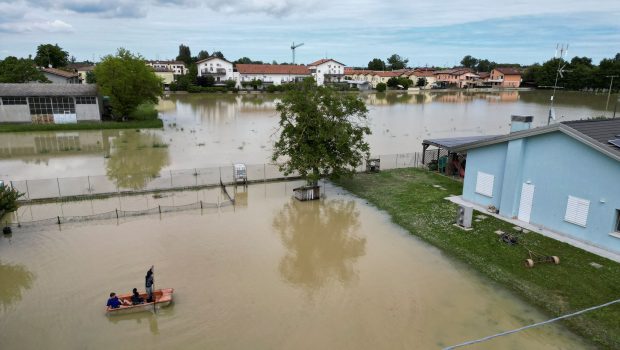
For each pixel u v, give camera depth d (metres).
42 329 14.76
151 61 154.12
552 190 21.69
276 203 28.23
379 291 17.36
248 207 27.44
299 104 27.92
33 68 81.81
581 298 16.28
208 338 14.25
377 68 194.38
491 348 13.80
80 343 14.01
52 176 33.59
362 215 26.12
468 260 19.92
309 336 14.39
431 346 13.91
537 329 14.72
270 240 22.34
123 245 21.44
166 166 37.09
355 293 17.22
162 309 15.85
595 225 19.92
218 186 31.48
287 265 19.58
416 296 16.98
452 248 21.17
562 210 21.38
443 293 17.17
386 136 53.12
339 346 13.88
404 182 32.62
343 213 26.45
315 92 28.42
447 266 19.52
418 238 22.67
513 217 23.95
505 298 16.73
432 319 15.42
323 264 19.72
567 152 20.62
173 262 19.64
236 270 19.00
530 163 22.67
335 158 28.44
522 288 17.27
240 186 31.77
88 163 38.00
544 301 16.28
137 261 19.70
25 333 14.53
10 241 21.88
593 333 14.33
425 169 36.47
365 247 21.61
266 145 46.94
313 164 27.56
